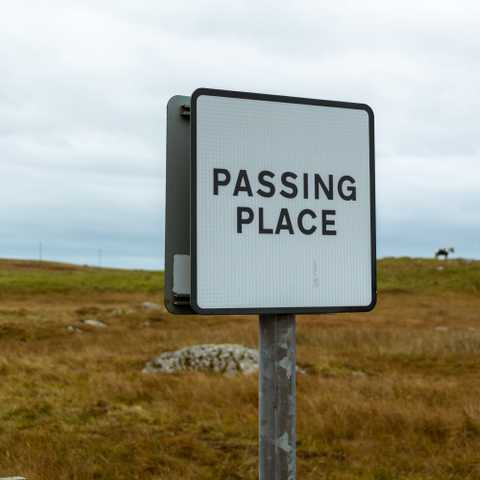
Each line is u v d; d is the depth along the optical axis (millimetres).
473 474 8367
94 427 10797
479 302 52594
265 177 3213
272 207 3217
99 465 8625
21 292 57156
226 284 3133
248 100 3201
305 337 26016
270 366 3207
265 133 3223
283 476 3127
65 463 8633
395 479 8289
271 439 3158
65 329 28703
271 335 3221
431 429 10500
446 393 13688
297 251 3248
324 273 3283
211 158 3141
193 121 3125
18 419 11383
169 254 3146
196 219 3098
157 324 32969
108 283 65562
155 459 8961
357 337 25906
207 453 9336
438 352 22250
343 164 3342
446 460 8914
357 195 3359
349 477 8266
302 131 3285
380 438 10156
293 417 3193
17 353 20469
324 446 9828
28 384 14422
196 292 3086
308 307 3246
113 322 33500
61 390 13883
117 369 17406
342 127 3350
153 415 11688
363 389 14141
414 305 49844
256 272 3178
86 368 17359
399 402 12430
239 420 11281
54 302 50406
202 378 14945
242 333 27422
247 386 13875
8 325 28438
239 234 3158
